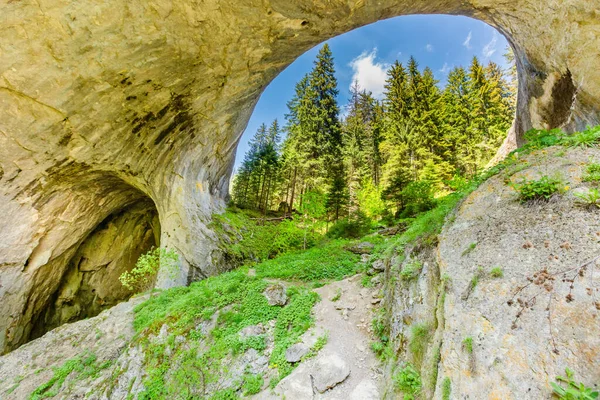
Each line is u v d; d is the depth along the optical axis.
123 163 10.56
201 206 13.30
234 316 6.15
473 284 3.14
